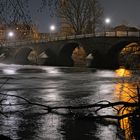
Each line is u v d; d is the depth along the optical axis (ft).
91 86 132.57
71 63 296.10
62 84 141.69
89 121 68.03
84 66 281.33
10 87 131.75
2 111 78.33
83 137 59.06
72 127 64.69
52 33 296.10
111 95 106.93
